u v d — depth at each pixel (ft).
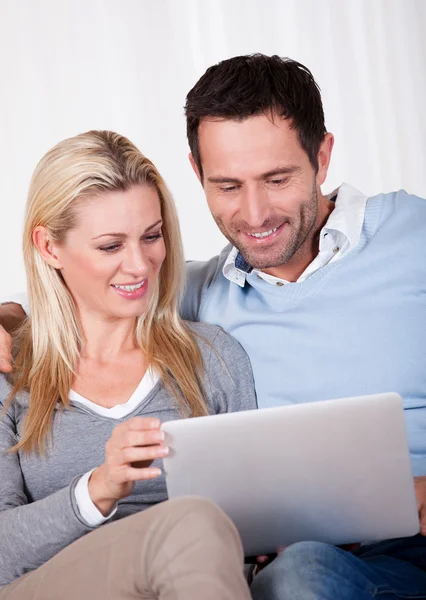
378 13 13.23
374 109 13.30
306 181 7.18
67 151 6.95
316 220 7.46
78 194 6.82
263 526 5.75
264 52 12.98
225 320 7.54
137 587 4.96
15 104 12.52
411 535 5.81
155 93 12.81
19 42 12.52
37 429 6.87
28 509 6.18
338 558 5.24
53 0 12.57
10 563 6.19
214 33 12.85
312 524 5.75
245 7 12.90
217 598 4.50
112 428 6.93
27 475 6.84
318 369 7.13
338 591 5.05
